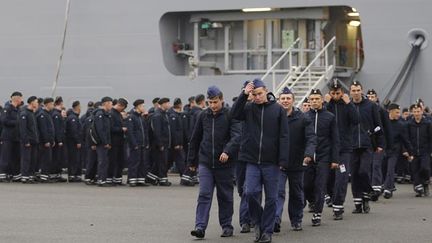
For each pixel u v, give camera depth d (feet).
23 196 63.16
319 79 84.58
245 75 91.91
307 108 53.06
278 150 39.93
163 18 93.35
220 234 43.11
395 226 46.70
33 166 78.07
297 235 43.14
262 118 39.86
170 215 51.06
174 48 94.89
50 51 96.94
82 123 82.48
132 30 93.97
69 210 53.57
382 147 55.01
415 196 67.10
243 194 43.96
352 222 48.70
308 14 89.97
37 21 97.30
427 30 85.10
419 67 85.81
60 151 80.23
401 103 86.38
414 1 85.20
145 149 75.51
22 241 39.96
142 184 75.51
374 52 86.79
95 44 95.20
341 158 49.96
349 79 89.97
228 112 41.88
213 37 94.89
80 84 95.91
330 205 57.21
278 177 40.19
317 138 47.62
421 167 67.10
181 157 78.07
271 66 92.48
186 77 93.15
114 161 75.56
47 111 78.59
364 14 86.58
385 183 65.41
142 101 75.87
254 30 93.56
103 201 59.72
